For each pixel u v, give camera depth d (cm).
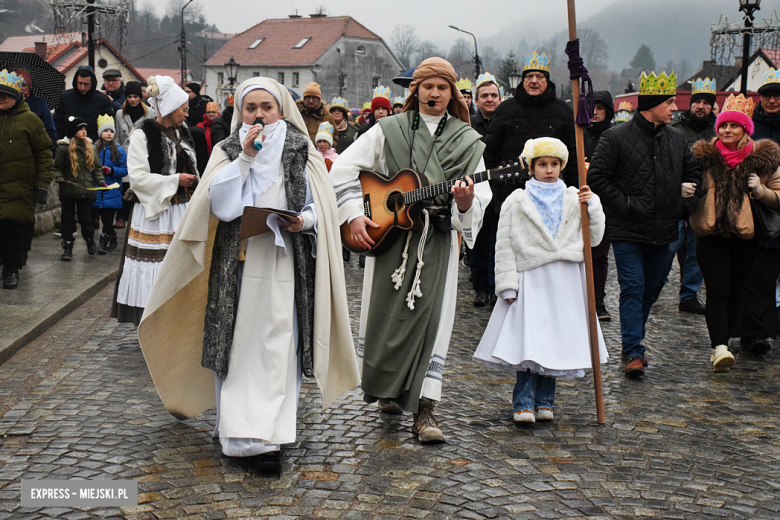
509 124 731
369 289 466
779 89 693
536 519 349
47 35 5500
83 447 415
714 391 541
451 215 449
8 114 747
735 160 595
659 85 575
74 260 921
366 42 6838
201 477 384
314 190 415
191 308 434
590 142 782
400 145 460
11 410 467
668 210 581
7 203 742
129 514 345
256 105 409
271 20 7231
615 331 708
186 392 442
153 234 600
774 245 612
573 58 469
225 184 391
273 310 401
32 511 345
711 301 598
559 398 523
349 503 361
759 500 374
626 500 370
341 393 431
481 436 450
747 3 1366
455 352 625
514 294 471
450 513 353
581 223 477
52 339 629
